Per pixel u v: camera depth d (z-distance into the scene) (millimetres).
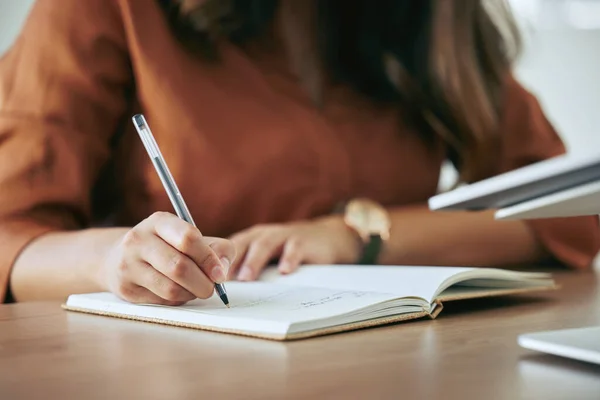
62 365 510
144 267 705
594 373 462
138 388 442
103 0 1231
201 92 1274
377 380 450
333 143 1367
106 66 1233
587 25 2545
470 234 1263
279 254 1017
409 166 1471
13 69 1203
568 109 2566
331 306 645
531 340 505
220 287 686
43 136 1153
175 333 623
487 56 1518
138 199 1295
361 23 1399
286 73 1356
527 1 2504
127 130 1306
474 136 1463
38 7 1240
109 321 698
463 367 483
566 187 470
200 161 1266
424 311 675
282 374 469
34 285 938
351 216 1190
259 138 1304
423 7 1423
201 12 1252
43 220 1108
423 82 1428
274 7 1345
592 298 830
